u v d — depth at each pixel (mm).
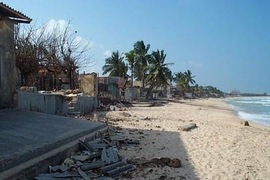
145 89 61156
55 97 16156
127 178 7156
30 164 6254
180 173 7816
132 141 11383
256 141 13672
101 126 12156
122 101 39219
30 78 24375
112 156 8352
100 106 26719
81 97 21188
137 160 8711
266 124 27062
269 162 9602
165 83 56719
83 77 28781
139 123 18109
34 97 13969
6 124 8977
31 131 8594
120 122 17875
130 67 54938
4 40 11891
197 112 33969
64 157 7859
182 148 11000
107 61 55781
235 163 9234
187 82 97188
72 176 6691
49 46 28062
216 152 10641
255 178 7801
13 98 12406
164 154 9875
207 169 8398
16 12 11570
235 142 12875
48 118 11281
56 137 8391
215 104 69562
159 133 14320
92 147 8805
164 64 55531
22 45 23344
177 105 47875
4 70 11867
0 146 6684
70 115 17719
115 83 40438
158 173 7645
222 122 23375
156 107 37875
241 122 22875
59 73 29203
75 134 9258
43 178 6281
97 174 7160
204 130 16422
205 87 166250
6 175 5477
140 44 55188
